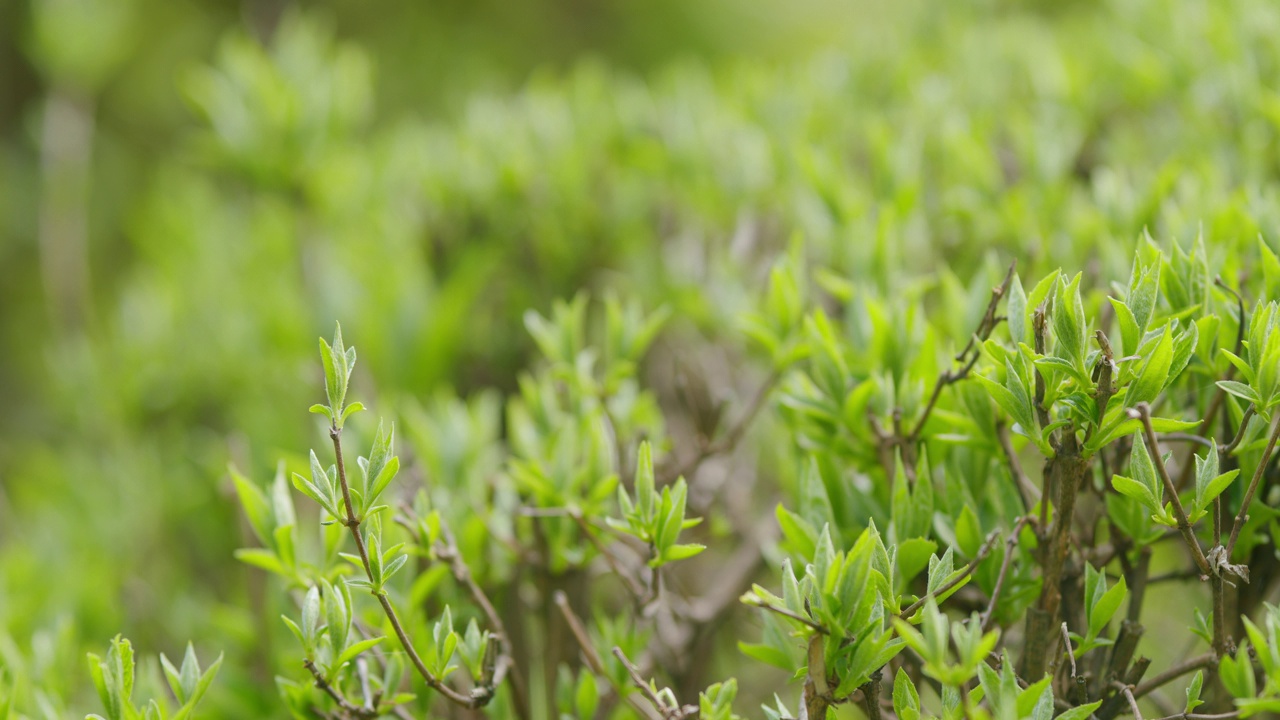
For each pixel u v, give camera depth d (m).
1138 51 1.90
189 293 2.44
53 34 2.77
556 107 2.21
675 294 1.82
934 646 1.15
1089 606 1.23
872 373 1.32
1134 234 1.45
